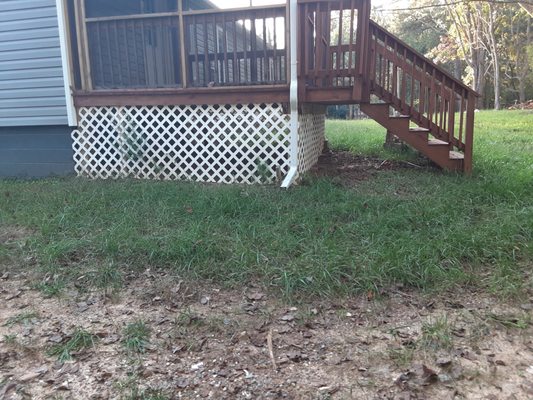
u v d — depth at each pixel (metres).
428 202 5.07
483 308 3.11
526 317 2.96
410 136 6.70
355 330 2.90
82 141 7.29
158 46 9.09
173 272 3.71
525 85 36.00
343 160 8.70
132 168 7.16
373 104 6.67
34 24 7.09
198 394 2.37
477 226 4.31
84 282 3.62
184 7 10.19
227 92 6.52
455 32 32.69
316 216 4.79
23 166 7.67
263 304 3.23
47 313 3.21
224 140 6.73
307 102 6.54
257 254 3.79
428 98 6.62
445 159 6.75
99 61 7.04
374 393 2.34
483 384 2.37
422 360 2.58
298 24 6.10
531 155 8.34
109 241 4.13
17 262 4.02
